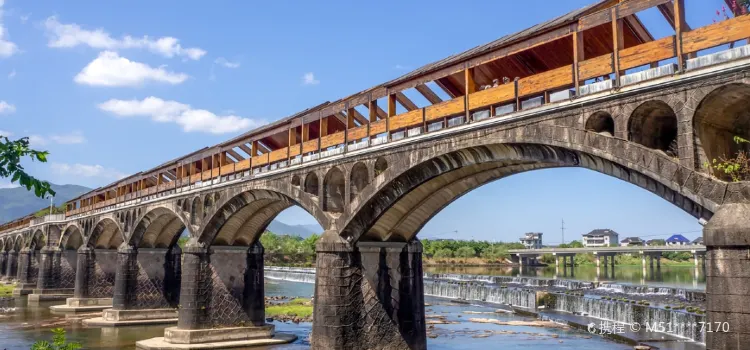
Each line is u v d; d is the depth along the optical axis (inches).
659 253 5260.8
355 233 1259.8
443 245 7608.3
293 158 1454.2
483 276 3833.7
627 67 739.4
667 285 3132.4
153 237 2448.3
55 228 3452.3
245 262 1905.8
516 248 7534.5
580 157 818.2
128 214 2459.4
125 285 2381.9
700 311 1844.2
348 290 1269.7
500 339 1795.0
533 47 884.0
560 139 808.3
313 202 1354.6
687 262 7317.9
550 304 2495.1
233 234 1875.0
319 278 1277.1
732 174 658.8
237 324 1854.1
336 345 1240.2
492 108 941.2
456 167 1025.5
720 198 627.8
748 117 719.7
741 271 593.3
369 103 1219.9
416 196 1213.1
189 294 1802.4
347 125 1274.6
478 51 954.7
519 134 873.5
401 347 1321.4
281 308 2608.3
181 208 1990.7
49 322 2415.1
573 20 808.3
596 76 775.7
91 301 2856.8
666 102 690.2
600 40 907.4
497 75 1080.8
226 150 1797.5
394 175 1118.4
